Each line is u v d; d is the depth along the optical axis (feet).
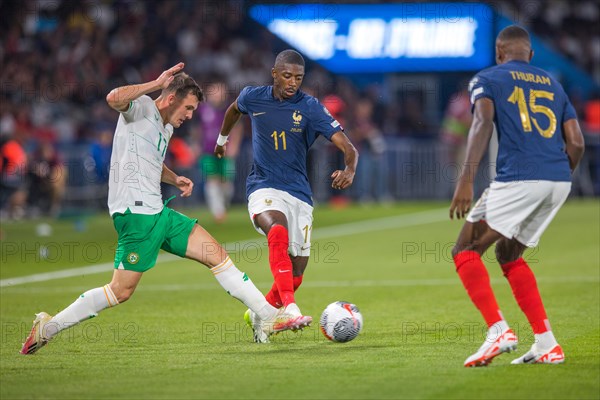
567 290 122.21
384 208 278.46
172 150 274.36
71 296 124.88
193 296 123.34
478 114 74.64
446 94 344.49
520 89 76.07
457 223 226.38
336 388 68.08
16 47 299.58
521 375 71.72
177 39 333.01
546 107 76.43
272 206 89.92
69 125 283.38
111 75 310.04
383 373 73.26
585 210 254.68
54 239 202.59
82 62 298.56
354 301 117.19
